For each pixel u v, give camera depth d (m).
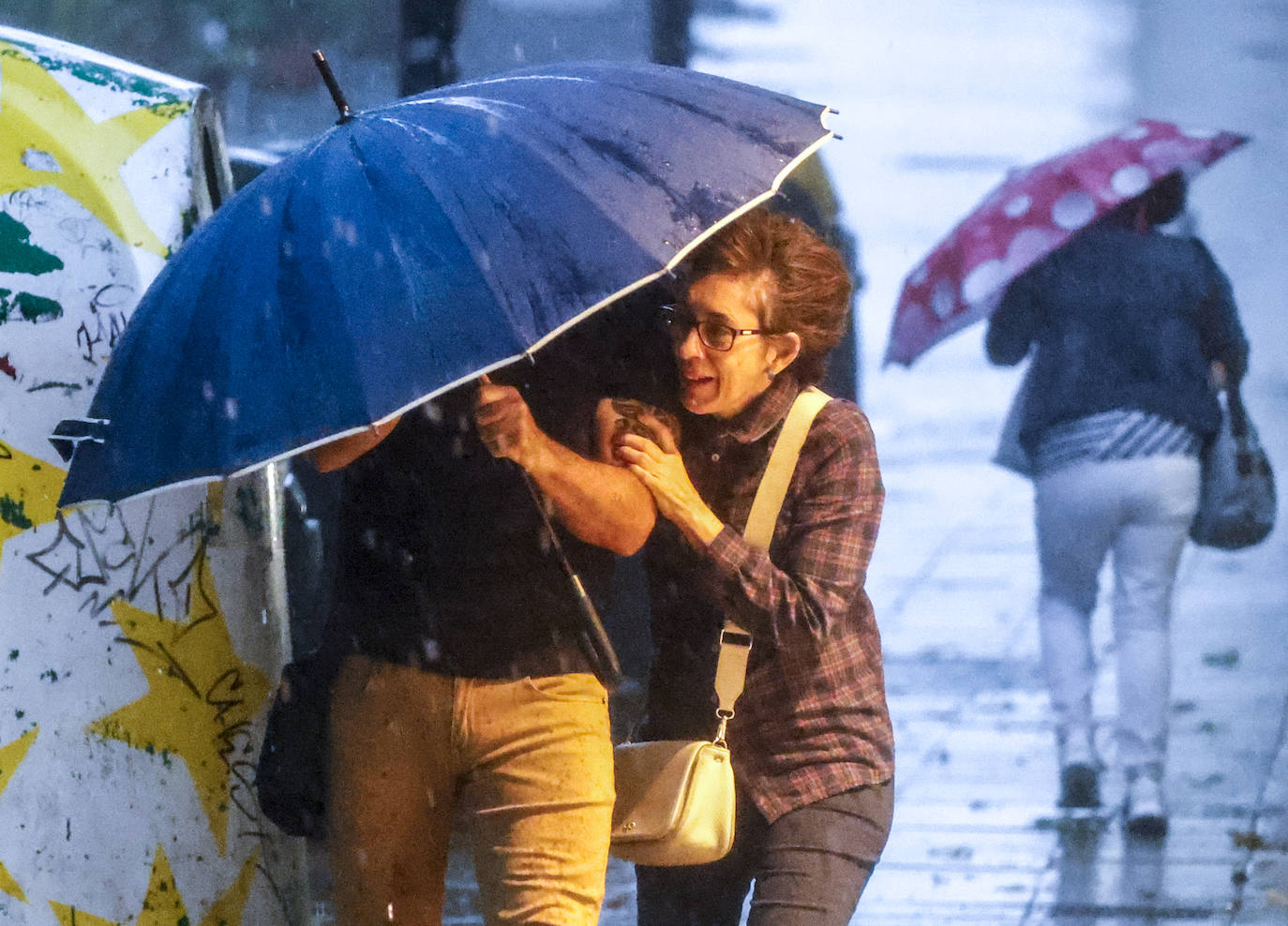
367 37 72.12
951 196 64.44
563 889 13.50
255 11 71.62
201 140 16.47
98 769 14.11
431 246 12.07
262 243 12.49
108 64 16.17
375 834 13.74
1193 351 26.34
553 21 70.75
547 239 12.19
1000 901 22.77
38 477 13.95
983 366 57.53
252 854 15.65
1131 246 26.56
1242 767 28.56
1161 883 23.42
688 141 13.08
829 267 14.32
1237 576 39.81
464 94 13.51
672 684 14.87
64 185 14.87
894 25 72.81
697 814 13.92
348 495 13.95
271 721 14.56
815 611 13.78
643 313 14.48
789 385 14.52
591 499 13.39
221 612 15.73
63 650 13.95
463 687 13.49
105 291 14.86
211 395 12.08
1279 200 63.66
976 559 42.41
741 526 14.38
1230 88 71.44
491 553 13.48
